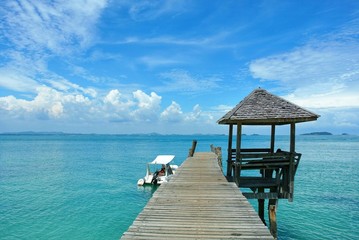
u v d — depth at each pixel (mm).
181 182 12234
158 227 6465
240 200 8961
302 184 28250
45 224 17250
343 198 22484
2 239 14992
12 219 18125
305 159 55469
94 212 19750
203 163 19781
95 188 27656
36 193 25516
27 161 52781
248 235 6012
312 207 19953
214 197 9352
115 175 35625
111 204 21844
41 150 84062
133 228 6398
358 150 83875
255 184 13070
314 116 11234
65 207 20953
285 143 129875
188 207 8125
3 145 114688
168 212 7625
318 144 130250
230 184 11672
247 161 12344
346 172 36875
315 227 16094
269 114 11742
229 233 6117
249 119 11602
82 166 44969
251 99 12820
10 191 26359
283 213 18594
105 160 54312
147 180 28781
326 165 45094
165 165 28531
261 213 15312
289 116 11539
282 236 14852
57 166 45000
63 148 94500
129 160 54156
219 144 121812
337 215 18188
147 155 65312
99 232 16047
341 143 142000
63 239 15023
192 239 5789
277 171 13141
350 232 15352
